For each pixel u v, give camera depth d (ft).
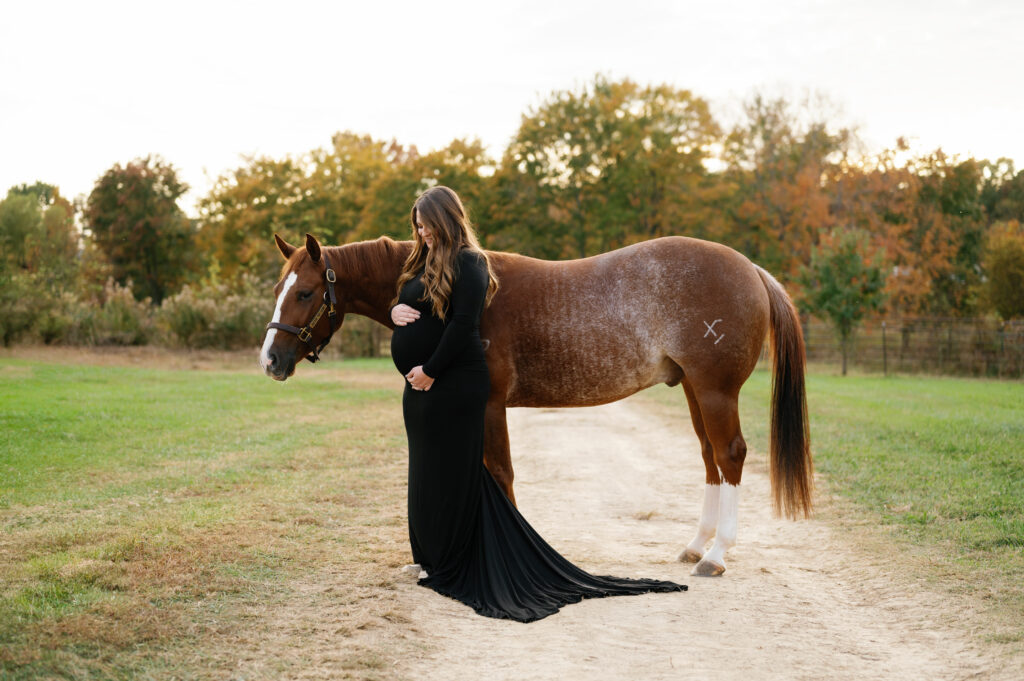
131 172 173.47
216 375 57.52
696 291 14.66
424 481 13.74
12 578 13.14
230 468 24.43
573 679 10.43
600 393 15.11
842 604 13.61
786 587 14.43
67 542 15.52
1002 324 83.61
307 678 10.02
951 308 123.85
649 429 38.63
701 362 14.66
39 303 73.92
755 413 41.27
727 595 13.91
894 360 88.38
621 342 14.76
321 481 23.44
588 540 18.01
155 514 18.24
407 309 13.85
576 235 138.82
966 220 130.93
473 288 13.42
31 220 100.48
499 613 12.63
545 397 15.23
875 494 21.26
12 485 20.70
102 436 28.78
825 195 128.67
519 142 138.10
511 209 140.77
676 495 23.40
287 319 15.30
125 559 14.49
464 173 144.46
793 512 15.47
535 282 14.92
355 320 96.22
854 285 78.74
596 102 135.85
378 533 17.72
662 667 10.85
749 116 130.93
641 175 133.49
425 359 13.83
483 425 13.84
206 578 13.66
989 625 11.99
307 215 162.91
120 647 10.60
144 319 85.15
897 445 28.76
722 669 10.80
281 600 12.81
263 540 16.40
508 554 13.70
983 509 18.80
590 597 13.60
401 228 145.89
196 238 174.40
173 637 11.03
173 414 35.40
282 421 36.37
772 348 15.78
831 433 32.35
